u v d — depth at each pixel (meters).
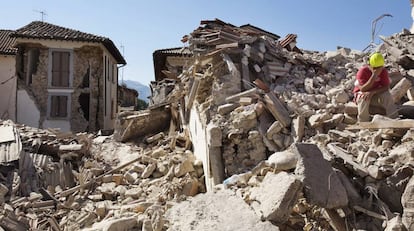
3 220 8.08
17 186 10.05
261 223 4.93
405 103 8.88
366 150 6.43
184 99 13.82
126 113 16.45
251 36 11.24
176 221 5.36
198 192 9.62
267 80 10.31
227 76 9.73
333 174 5.35
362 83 7.93
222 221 5.11
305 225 5.20
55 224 8.41
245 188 6.10
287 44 13.09
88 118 24.56
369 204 5.35
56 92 24.12
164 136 15.16
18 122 23.28
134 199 9.65
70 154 12.84
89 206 9.37
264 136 8.29
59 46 24.11
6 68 23.17
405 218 4.78
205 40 11.10
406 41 11.70
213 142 8.44
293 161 5.85
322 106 8.79
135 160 12.03
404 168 5.54
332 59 12.24
